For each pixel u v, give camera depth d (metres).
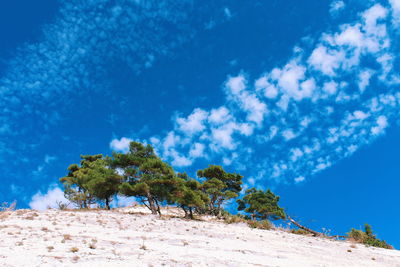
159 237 15.73
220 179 43.41
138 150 33.84
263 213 39.06
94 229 16.36
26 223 16.70
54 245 12.02
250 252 14.83
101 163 42.03
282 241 19.41
